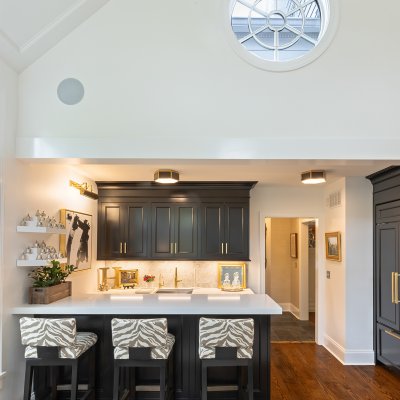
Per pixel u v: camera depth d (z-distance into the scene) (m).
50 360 3.23
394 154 3.51
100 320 3.76
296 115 3.55
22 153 3.53
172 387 3.72
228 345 3.24
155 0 3.62
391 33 3.58
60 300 3.90
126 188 6.24
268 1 3.83
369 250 5.59
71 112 3.57
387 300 5.13
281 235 9.38
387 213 5.14
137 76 3.58
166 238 6.23
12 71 3.47
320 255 6.59
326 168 5.02
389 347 5.07
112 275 6.52
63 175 4.71
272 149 3.53
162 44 3.59
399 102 3.54
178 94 3.57
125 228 6.22
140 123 3.55
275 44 3.79
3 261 3.30
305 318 8.28
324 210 6.65
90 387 3.64
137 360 3.24
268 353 3.75
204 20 3.60
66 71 3.59
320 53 3.56
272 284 9.34
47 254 3.78
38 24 3.22
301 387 4.61
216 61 3.58
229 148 3.53
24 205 3.70
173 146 3.53
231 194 6.27
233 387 3.76
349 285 5.57
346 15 3.60
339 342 5.76
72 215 4.96
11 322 3.43
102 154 3.53
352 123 3.53
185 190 6.26
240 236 6.22
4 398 3.30
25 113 3.57
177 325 3.79
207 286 6.55
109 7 3.62
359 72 3.56
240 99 3.56
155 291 6.15
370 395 4.38
